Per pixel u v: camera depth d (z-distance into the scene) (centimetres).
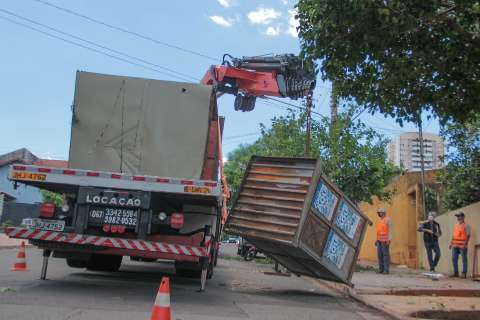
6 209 3388
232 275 1472
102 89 978
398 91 873
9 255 1675
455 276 1612
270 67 1587
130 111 976
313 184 1059
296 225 1042
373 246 2953
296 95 1582
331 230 1108
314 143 2211
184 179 910
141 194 912
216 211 1038
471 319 921
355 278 1486
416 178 2514
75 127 970
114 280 1106
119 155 967
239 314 801
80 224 913
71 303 782
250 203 1145
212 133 1027
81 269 1287
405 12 738
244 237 1186
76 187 946
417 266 2289
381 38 778
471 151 1873
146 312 747
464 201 1973
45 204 938
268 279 1430
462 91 841
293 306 944
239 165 3816
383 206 2858
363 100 894
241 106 1599
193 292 1011
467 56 801
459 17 801
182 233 988
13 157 4103
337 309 955
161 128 973
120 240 908
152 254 936
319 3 778
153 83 982
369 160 2109
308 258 1113
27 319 653
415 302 1037
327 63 836
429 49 803
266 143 2747
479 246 1634
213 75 1570
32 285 948
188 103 977
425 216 2273
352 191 2097
